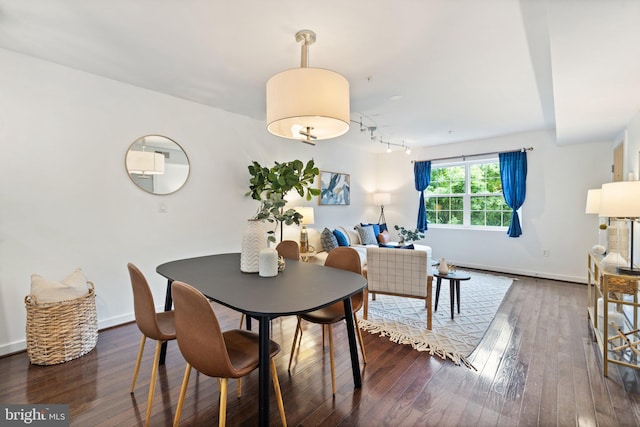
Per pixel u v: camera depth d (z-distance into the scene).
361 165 6.12
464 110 3.60
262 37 2.05
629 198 2.02
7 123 2.28
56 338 2.15
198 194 3.44
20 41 2.13
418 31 1.96
